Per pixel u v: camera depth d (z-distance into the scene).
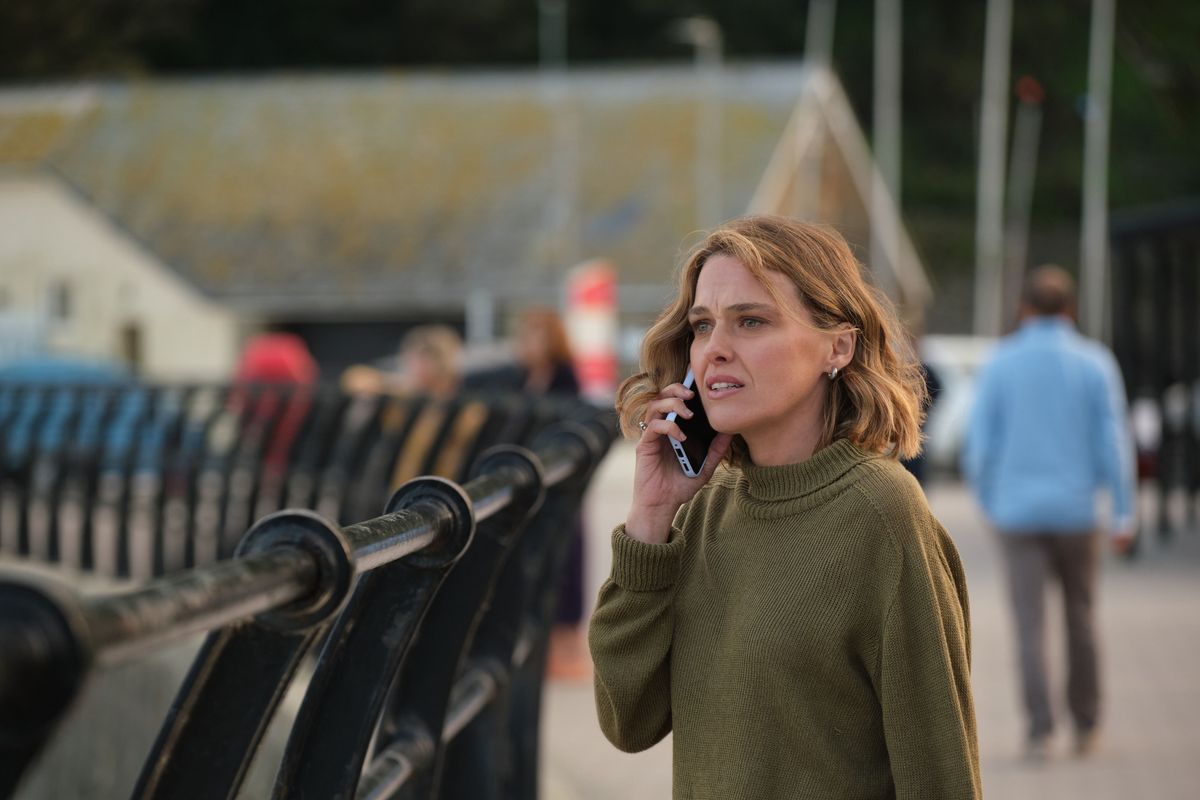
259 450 23.62
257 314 129.62
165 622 2.96
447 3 183.75
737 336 6.09
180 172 135.75
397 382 33.69
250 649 4.12
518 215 129.50
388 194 133.00
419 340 27.73
